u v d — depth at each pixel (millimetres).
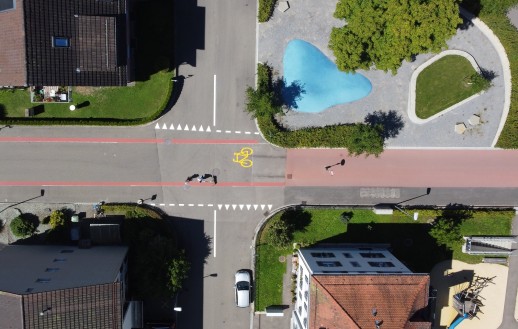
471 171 41781
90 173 40219
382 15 34250
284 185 41375
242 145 40625
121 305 34438
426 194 41938
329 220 41906
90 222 40719
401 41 34125
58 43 32375
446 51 40000
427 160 41500
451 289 43125
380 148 38000
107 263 36344
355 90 40188
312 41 39531
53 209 40469
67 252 38625
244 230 41812
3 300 30922
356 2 34938
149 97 39219
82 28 32625
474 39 40094
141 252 38812
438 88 40438
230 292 42438
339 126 39812
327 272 35594
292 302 42750
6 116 38719
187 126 40094
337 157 41219
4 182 39812
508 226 42719
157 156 40344
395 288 34812
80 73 33281
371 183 41625
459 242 42062
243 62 39562
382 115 40656
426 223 42281
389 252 41094
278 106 38719
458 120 40969
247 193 41312
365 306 34344
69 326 31938
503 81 40688
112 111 39250
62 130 39531
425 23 32938
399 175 41656
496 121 41031
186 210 41219
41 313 30938
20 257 37188
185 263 38844
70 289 31812
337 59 36375
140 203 40750
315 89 40000
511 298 43250
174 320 41969
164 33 38406
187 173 40719
